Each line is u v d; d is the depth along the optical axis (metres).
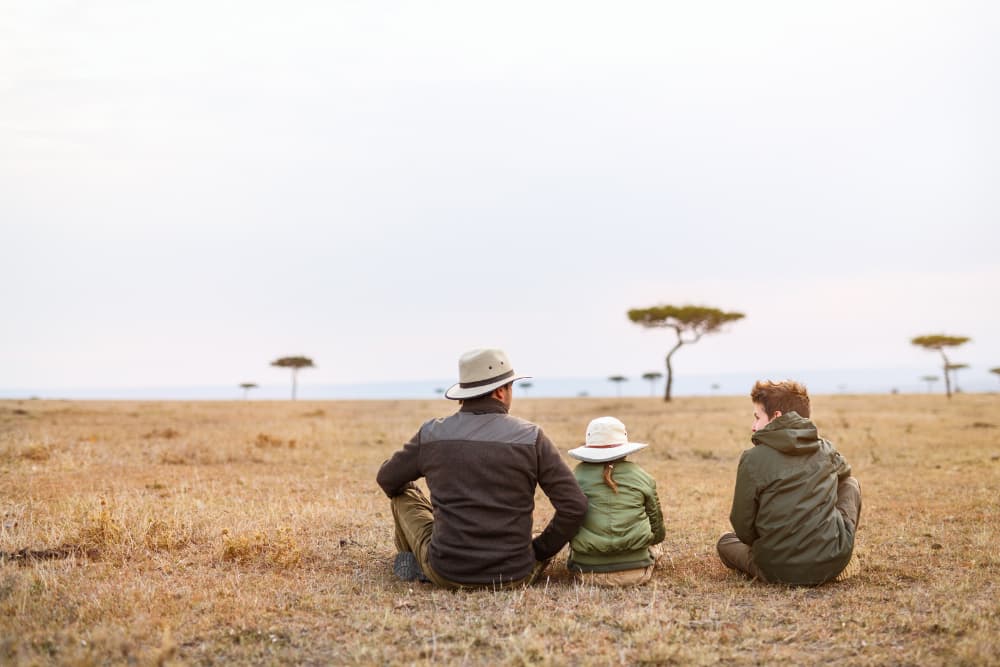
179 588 4.99
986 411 30.36
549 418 28.27
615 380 115.62
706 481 10.88
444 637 4.06
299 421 24.62
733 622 4.36
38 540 6.21
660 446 15.87
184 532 6.66
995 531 6.99
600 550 5.11
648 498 5.30
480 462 4.89
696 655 3.79
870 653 3.84
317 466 12.45
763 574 5.23
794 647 3.95
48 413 26.98
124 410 31.98
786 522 5.05
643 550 5.28
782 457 5.11
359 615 4.41
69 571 5.29
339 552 6.26
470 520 4.90
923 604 4.66
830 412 28.97
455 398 5.08
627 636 4.11
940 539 6.66
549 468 4.96
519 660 3.72
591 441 5.36
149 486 9.73
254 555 5.91
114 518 6.86
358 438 17.28
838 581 5.21
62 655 3.66
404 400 56.03
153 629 4.15
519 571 4.97
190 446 14.62
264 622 4.30
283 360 87.00
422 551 5.13
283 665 3.71
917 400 42.44
